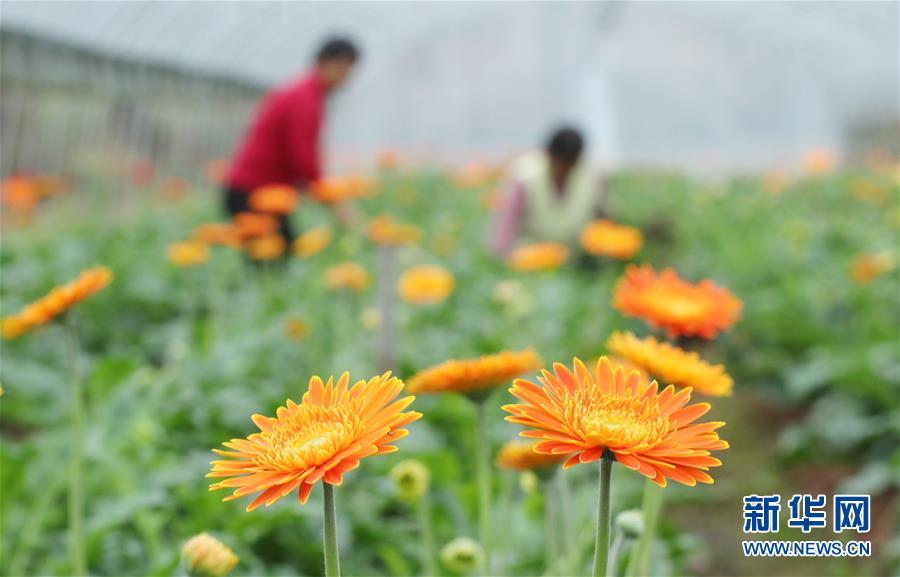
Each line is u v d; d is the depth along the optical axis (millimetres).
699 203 11750
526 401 1062
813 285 6500
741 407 5621
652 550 2840
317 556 2977
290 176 6828
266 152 6703
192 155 12750
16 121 8516
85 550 2607
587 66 18812
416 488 2148
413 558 3033
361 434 1032
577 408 1047
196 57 11727
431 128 20000
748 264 7848
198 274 6750
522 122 20031
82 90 9492
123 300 6105
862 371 4781
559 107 19828
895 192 10977
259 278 6652
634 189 13852
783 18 16672
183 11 9961
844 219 9602
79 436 2023
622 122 20609
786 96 20000
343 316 5180
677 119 20891
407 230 6336
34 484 3107
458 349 5234
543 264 5043
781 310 6090
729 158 20562
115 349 5336
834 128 20109
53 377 3965
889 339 5281
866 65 17422
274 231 6367
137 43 10047
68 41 8859
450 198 12484
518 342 5137
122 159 10664
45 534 2934
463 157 19125
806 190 12836
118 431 3332
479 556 2178
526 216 6957
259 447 1084
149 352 5492
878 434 4703
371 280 6516
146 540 2850
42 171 9055
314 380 1141
